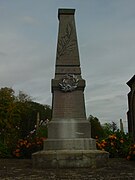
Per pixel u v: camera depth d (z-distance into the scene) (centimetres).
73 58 1397
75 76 1373
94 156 1174
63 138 1284
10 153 1714
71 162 1162
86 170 1059
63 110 1338
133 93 1989
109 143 1702
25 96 5797
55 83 1360
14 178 862
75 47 1410
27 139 1745
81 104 1348
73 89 1356
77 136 1291
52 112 1341
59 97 1350
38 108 5750
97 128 4028
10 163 1342
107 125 4047
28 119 5162
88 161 1166
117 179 821
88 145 1262
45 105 6047
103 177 862
